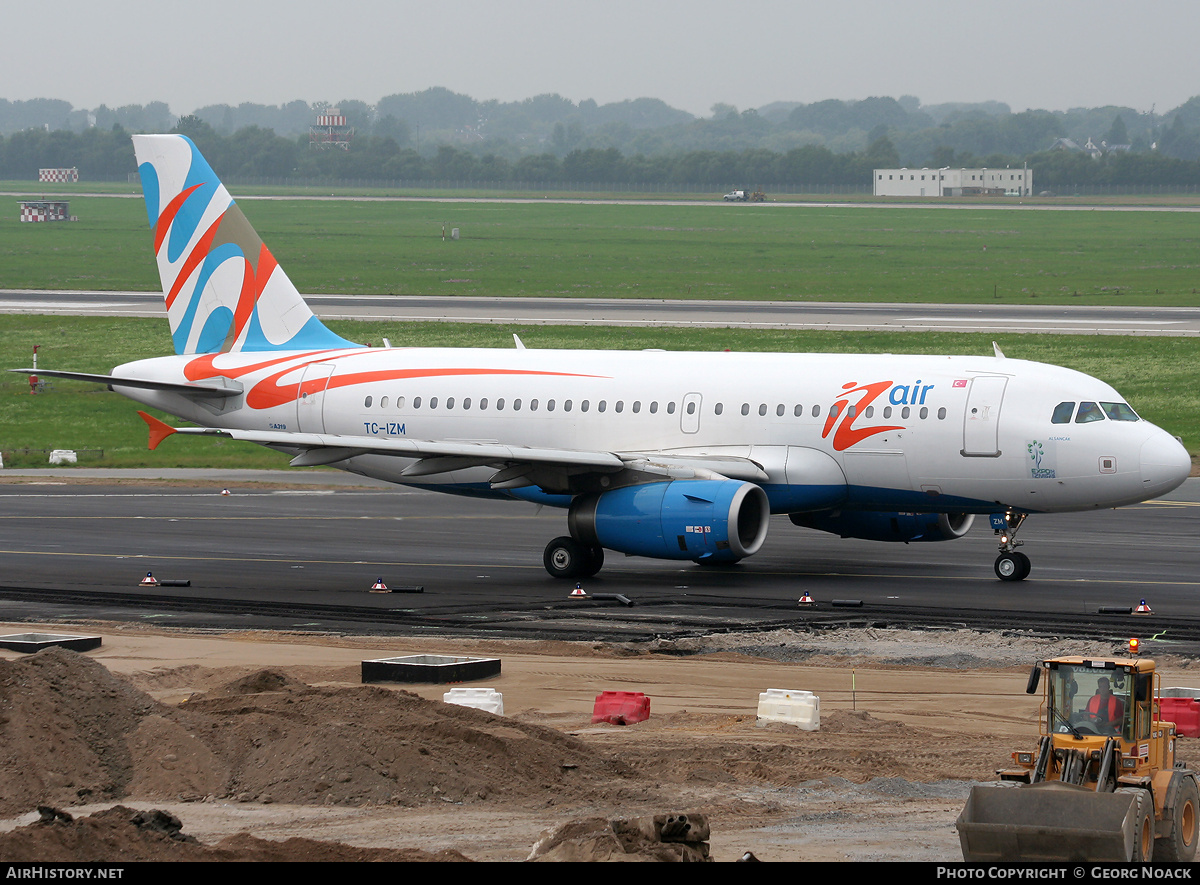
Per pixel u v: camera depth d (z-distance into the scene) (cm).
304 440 14438
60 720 7381
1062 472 14238
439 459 15162
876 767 7706
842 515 16275
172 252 18350
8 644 10688
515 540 17462
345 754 7138
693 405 15738
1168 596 13425
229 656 10656
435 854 5788
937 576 14875
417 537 17650
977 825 5425
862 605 13012
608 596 13425
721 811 6812
